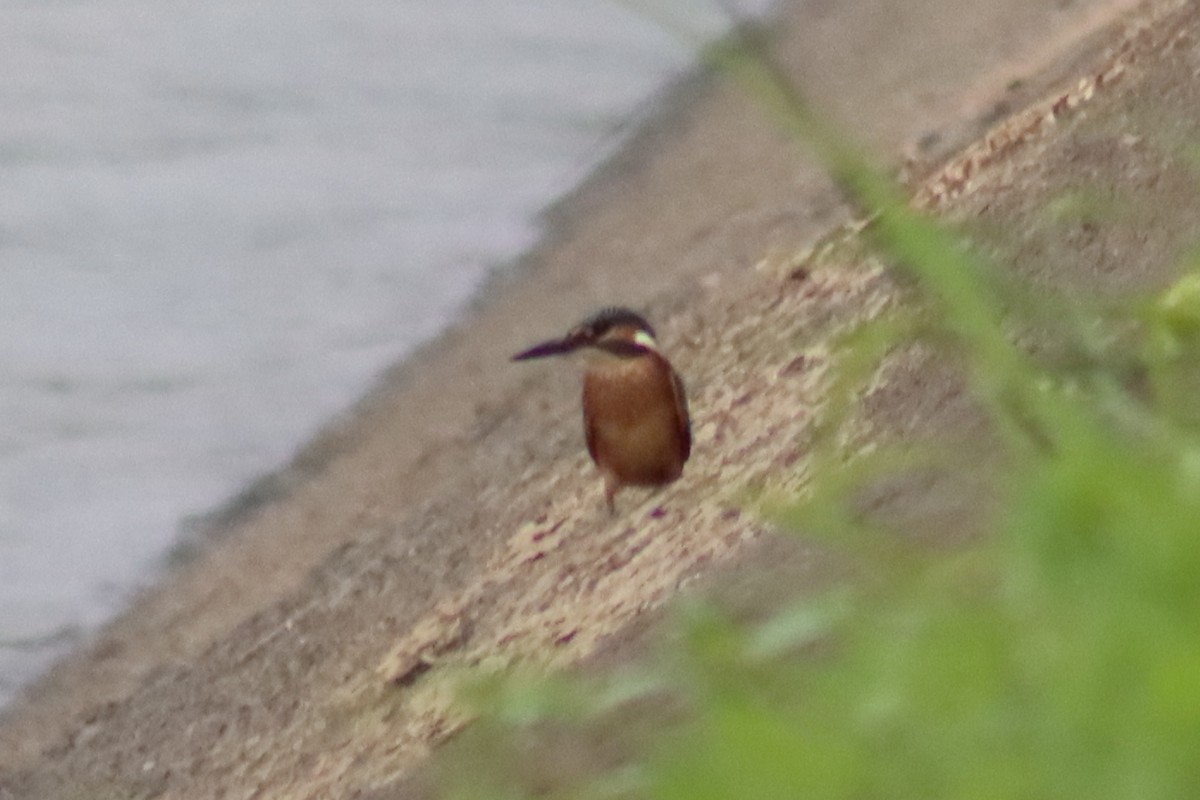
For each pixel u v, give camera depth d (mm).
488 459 13656
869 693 3861
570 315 16219
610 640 8375
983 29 17422
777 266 13805
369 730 9992
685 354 13188
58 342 18406
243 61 24328
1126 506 3668
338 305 18203
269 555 14180
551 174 20000
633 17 23500
